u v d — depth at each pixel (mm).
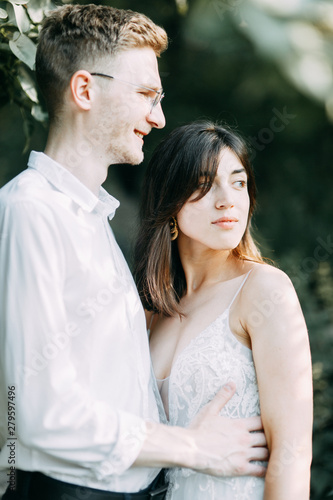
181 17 3857
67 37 1618
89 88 1611
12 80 2203
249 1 3088
